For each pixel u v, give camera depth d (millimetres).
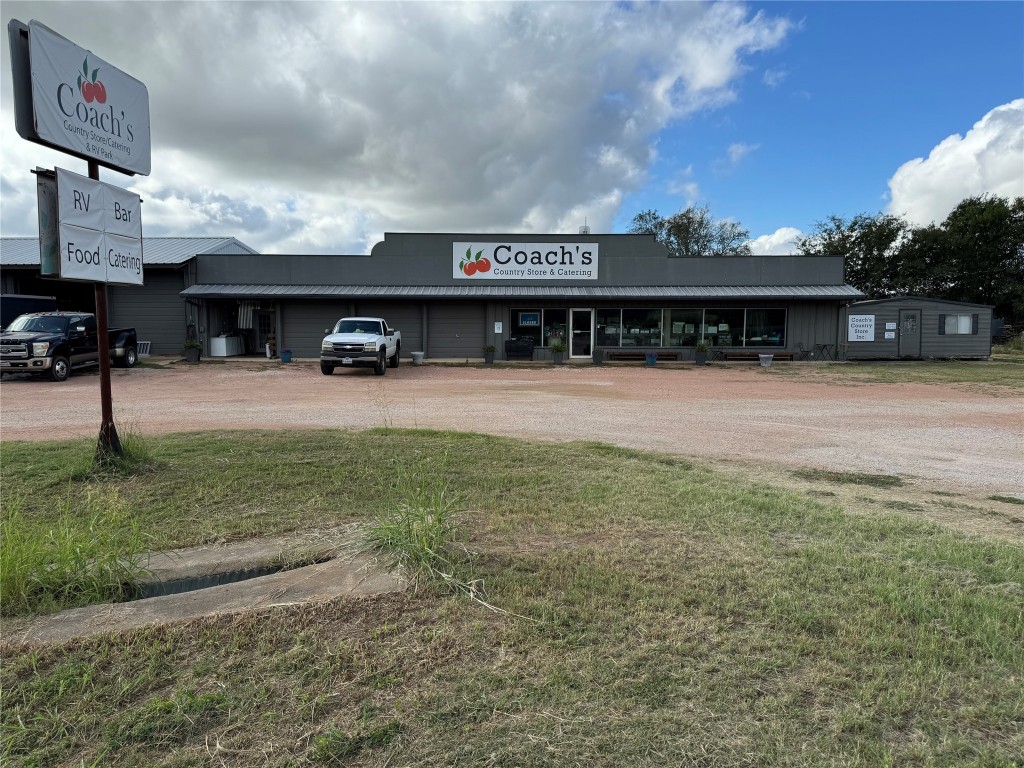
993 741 2254
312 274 24859
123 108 6312
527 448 7586
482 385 16141
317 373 19156
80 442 7574
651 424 10094
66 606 3299
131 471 6020
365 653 2801
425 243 25047
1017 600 3393
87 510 4914
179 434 8289
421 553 3814
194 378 17312
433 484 5738
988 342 24844
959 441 8797
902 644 2898
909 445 8484
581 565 3818
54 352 15922
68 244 5555
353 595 3379
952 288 49938
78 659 2725
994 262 48625
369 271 24984
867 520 4836
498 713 2391
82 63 5734
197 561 4000
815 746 2215
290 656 2762
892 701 2469
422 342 24891
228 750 2172
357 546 4125
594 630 3029
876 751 2186
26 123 5254
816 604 3307
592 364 23531
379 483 5871
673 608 3262
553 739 2240
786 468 7000
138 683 2543
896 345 24906
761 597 3400
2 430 8883
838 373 19969
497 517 4801
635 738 2248
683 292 24250
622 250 25234
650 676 2641
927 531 4594
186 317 24516
